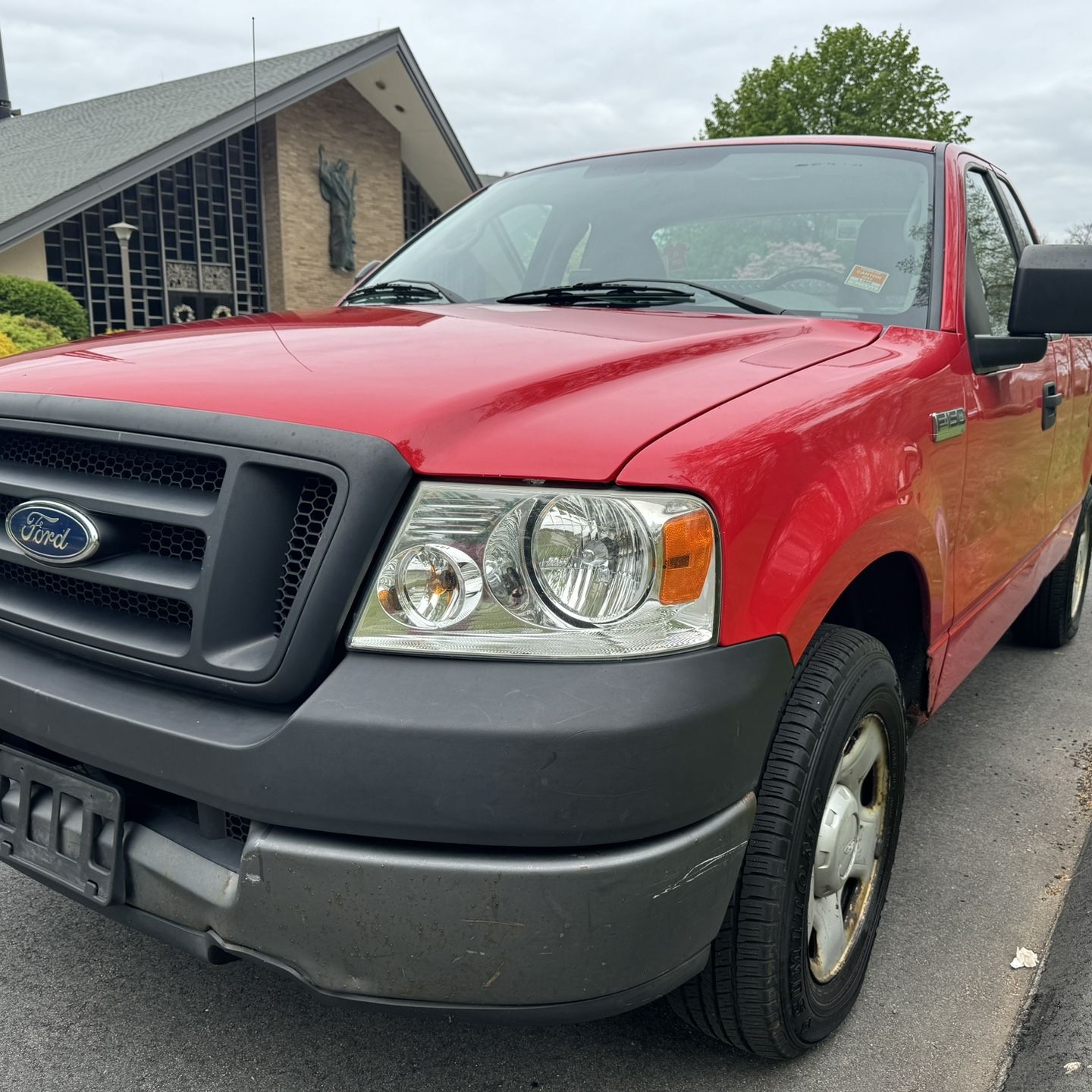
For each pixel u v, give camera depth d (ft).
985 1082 6.45
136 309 64.49
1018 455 9.73
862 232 8.91
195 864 5.28
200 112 64.39
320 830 4.79
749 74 111.55
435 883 4.69
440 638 4.79
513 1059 6.58
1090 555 16.31
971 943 8.00
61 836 5.70
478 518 4.83
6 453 6.09
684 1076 6.46
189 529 5.32
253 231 70.69
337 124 72.38
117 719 5.23
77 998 7.06
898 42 106.22
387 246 77.20
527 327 7.18
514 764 4.55
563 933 4.76
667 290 8.67
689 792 4.84
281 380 5.57
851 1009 6.99
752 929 5.61
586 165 11.05
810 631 5.57
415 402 5.18
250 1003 7.06
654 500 4.87
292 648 4.89
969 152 10.61
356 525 4.85
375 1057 6.57
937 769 11.32
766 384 5.99
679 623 4.89
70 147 67.10
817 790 5.72
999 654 15.52
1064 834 9.87
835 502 5.74
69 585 5.88
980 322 8.86
